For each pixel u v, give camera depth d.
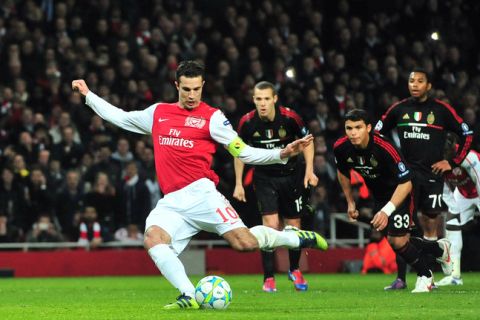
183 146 26.97
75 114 69.62
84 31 75.62
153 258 26.38
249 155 26.86
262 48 78.75
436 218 40.38
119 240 64.12
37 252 63.19
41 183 62.62
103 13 76.69
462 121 39.38
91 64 72.69
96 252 64.25
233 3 84.44
